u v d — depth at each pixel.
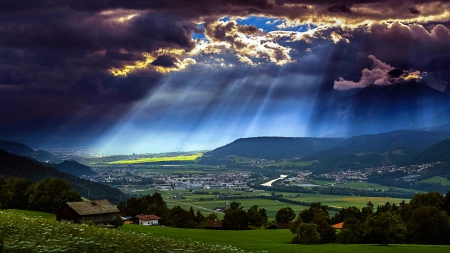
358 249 82.50
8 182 140.38
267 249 82.19
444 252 78.38
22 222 55.16
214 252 56.16
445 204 119.12
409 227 101.81
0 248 37.41
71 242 44.78
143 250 49.16
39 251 37.88
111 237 53.66
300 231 95.50
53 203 122.94
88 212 94.75
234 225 149.50
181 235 98.94
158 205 175.62
